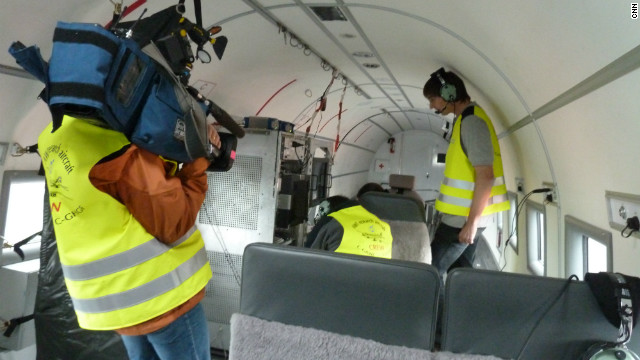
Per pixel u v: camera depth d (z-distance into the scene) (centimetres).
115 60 111
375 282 144
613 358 125
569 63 194
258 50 404
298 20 355
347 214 231
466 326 140
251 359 158
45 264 242
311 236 239
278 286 155
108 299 141
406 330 144
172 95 128
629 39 138
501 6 215
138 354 176
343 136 958
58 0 219
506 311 137
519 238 399
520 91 297
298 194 386
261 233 329
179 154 137
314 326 153
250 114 532
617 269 176
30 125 265
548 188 292
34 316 246
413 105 852
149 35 141
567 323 134
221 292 341
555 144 261
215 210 338
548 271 298
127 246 138
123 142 133
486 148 276
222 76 414
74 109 113
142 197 135
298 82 542
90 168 129
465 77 411
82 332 244
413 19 317
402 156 1355
